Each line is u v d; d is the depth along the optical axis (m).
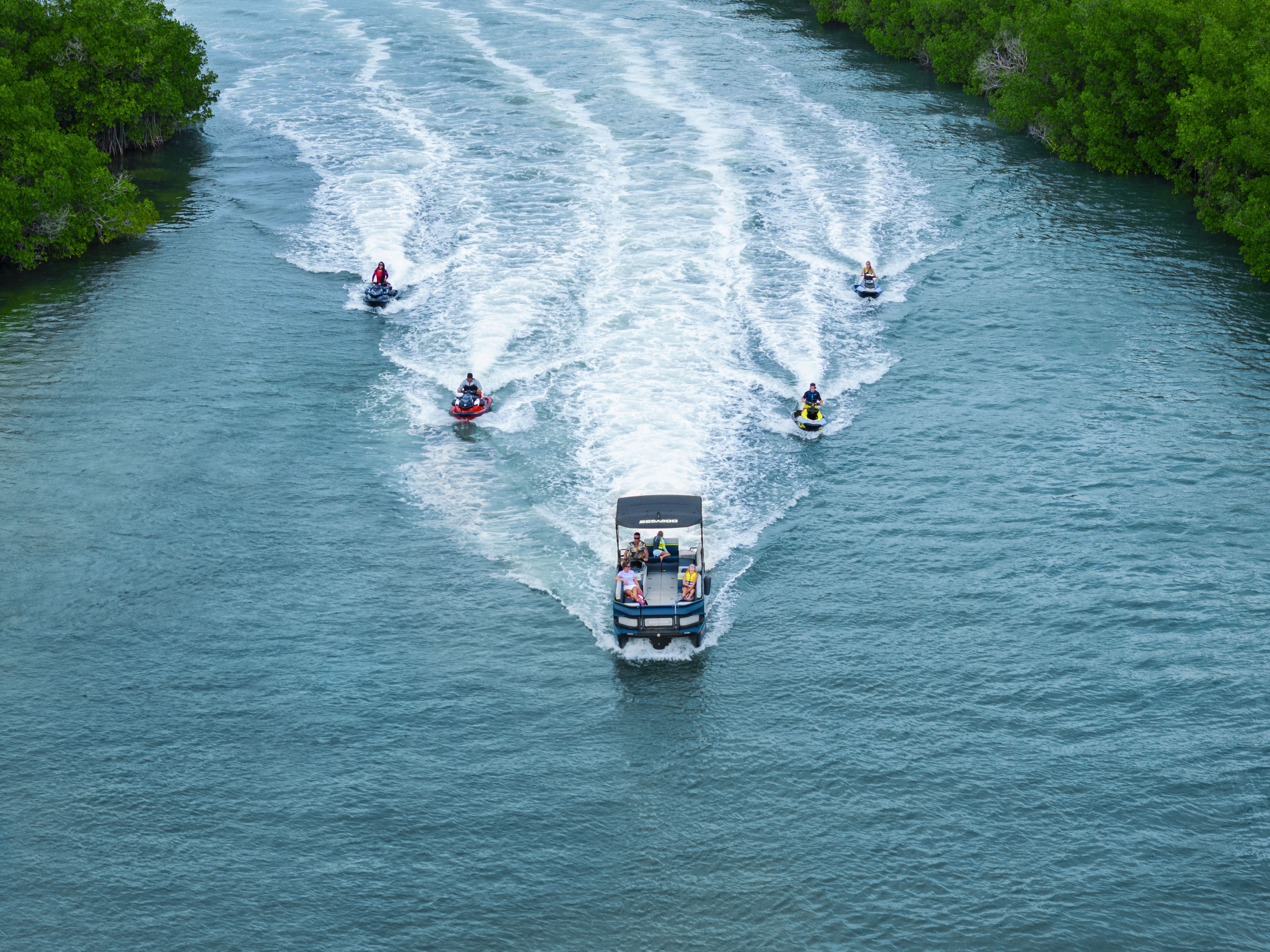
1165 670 36.03
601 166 82.31
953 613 38.81
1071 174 82.38
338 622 38.41
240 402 51.59
